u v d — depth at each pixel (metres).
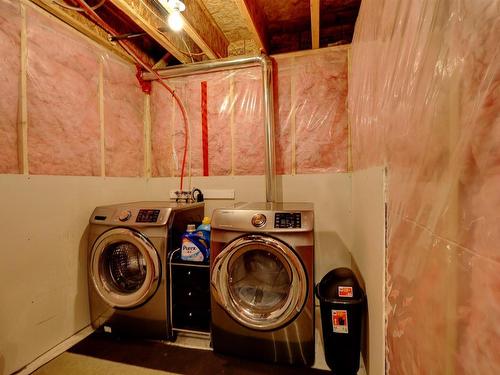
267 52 2.41
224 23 2.54
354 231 2.12
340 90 2.33
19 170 1.57
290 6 2.29
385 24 1.09
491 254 0.42
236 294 1.71
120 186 2.39
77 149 1.96
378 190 1.19
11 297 1.51
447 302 0.56
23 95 1.59
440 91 0.60
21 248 1.57
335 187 2.33
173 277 1.86
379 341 1.17
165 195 2.73
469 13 0.48
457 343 0.52
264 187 2.50
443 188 0.58
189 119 2.67
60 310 1.79
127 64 2.50
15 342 1.52
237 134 2.55
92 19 2.01
